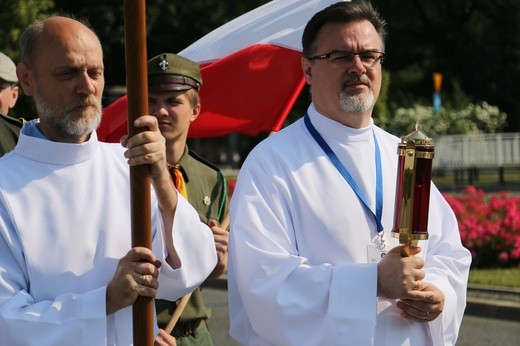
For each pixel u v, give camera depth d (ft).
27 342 17.62
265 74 30.83
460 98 183.52
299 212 21.29
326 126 22.04
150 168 17.63
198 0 166.40
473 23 221.25
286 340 20.15
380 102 165.68
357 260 21.16
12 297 18.08
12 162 19.04
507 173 157.99
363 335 19.75
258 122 31.65
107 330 18.25
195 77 25.81
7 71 33.06
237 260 20.89
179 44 170.81
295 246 21.12
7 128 28.40
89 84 18.38
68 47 18.26
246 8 169.48
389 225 21.67
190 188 25.88
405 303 20.62
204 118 31.45
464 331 49.78
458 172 154.30
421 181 19.70
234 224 21.16
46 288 18.33
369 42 21.40
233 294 21.81
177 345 24.40
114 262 18.70
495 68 215.31
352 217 21.35
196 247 18.94
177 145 25.72
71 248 18.51
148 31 168.25
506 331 49.65
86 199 18.90
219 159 214.07
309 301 20.10
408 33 223.30
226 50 30.76
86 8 155.74
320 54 21.54
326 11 21.56
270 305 20.18
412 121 159.63
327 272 20.22
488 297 54.65
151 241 17.94
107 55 158.30
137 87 17.25
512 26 215.10
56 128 18.70
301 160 21.79
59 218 18.63
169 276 18.76
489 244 62.80
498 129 172.14
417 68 240.94
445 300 21.07
